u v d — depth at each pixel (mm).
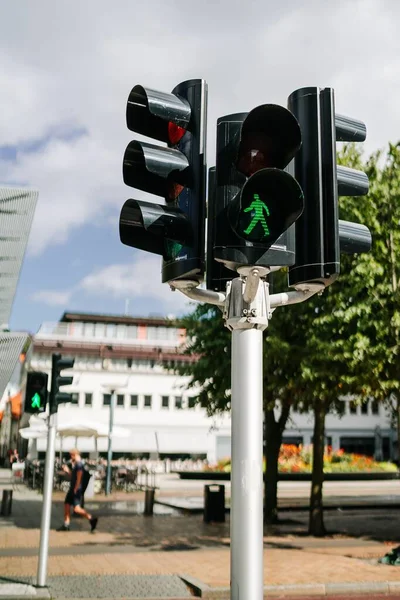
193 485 35656
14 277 6223
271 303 3143
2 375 6977
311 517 16688
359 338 12523
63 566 11477
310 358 13734
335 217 3201
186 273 3139
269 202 3004
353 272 12680
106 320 56438
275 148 3121
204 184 3182
